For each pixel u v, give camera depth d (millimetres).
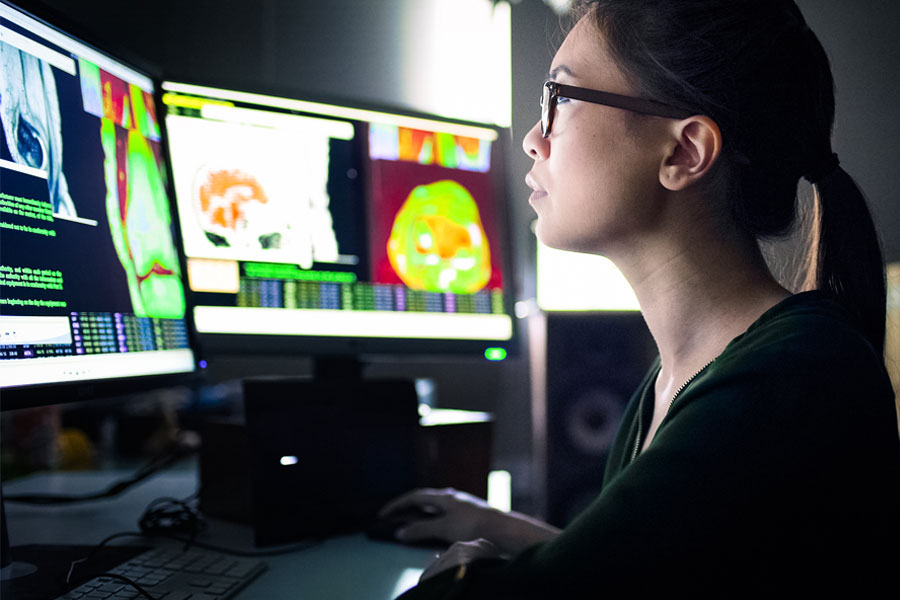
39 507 1065
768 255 730
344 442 980
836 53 2818
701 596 453
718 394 503
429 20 1907
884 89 2797
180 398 1488
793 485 464
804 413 480
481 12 1910
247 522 967
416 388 1062
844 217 666
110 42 871
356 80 1873
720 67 621
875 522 500
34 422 1310
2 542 713
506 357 1244
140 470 1246
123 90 893
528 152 720
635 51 644
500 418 1736
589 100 654
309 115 1133
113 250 826
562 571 463
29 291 681
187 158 1039
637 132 641
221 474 1009
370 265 1151
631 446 769
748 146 630
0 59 674
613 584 452
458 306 1213
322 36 1848
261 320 1066
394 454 1023
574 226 669
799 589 475
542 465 1373
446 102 1923
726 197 644
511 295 1264
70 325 733
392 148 1194
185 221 1026
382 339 1146
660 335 698
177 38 1755
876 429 496
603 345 1381
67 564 736
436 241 1208
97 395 757
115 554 780
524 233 1688
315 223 1120
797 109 642
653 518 461
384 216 1172
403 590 727
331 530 941
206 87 1060
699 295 656
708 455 473
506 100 1905
